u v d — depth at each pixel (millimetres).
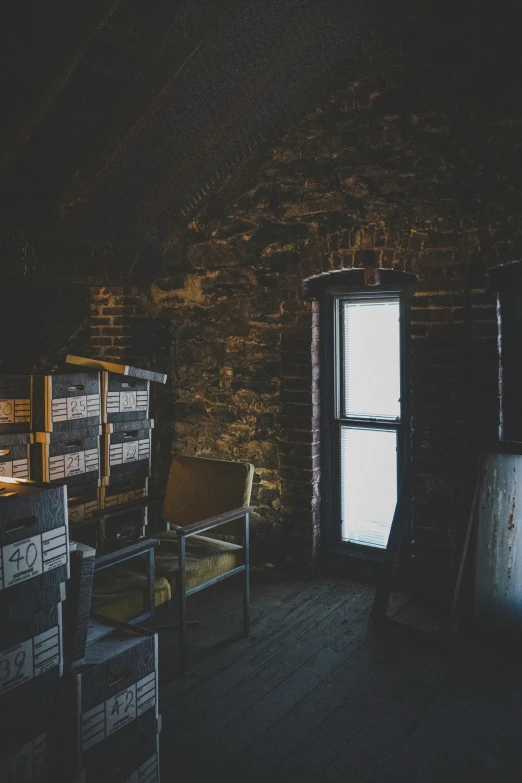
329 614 3955
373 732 2785
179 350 5055
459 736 2748
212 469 3873
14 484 2225
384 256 4070
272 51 3775
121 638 2297
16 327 5250
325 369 4500
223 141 4312
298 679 3219
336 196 4230
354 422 4422
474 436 3816
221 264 4754
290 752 2656
